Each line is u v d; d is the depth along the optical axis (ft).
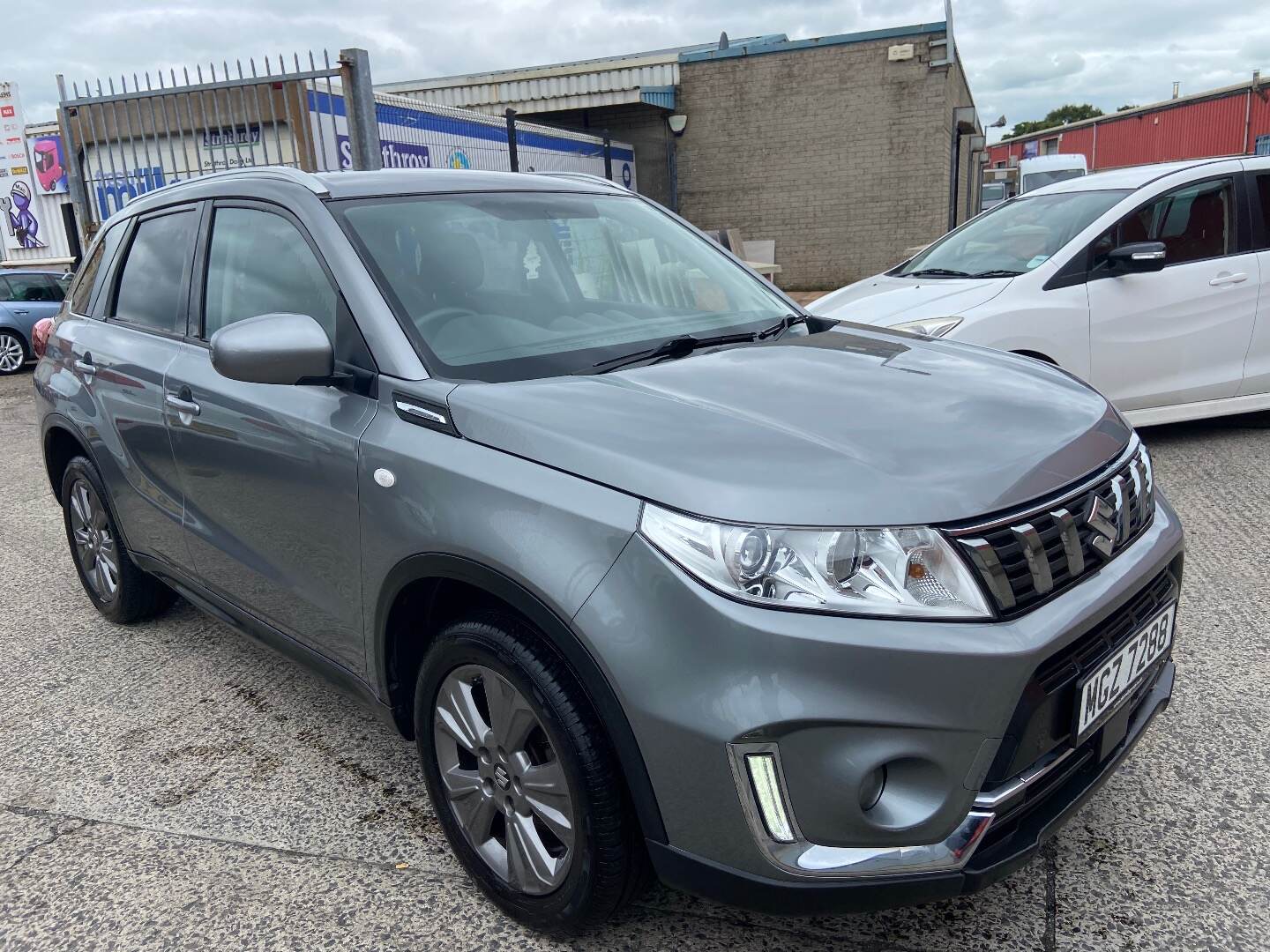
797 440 6.41
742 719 5.62
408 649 8.07
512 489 6.59
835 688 5.57
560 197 10.59
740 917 7.47
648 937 7.27
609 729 6.18
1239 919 7.16
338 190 9.20
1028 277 17.85
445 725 7.56
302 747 10.27
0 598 15.05
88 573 13.82
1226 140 109.91
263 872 8.25
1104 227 18.06
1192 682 10.58
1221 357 18.75
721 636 5.67
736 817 5.79
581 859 6.57
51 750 10.41
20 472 23.63
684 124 57.47
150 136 30.19
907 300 18.38
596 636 6.03
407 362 7.76
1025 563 6.00
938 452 6.38
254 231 9.73
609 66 53.78
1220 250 18.58
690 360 8.37
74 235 49.37
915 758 5.73
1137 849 7.99
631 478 6.14
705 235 11.78
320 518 8.28
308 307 8.73
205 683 11.86
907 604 5.67
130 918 7.75
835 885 5.76
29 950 7.45
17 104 48.88
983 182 79.71
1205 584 13.01
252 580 9.64
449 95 56.24
